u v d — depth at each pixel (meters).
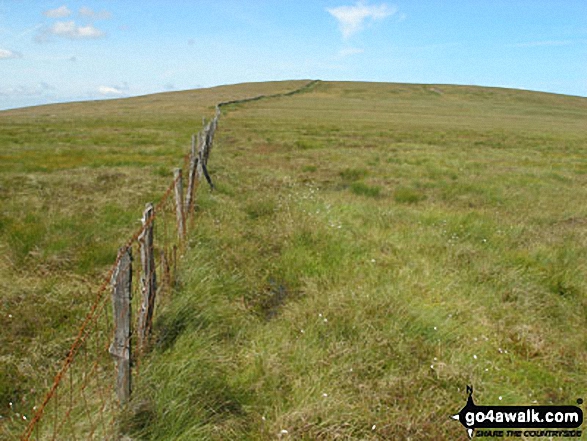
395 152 22.45
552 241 8.43
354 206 10.36
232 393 3.92
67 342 4.53
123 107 71.81
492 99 111.38
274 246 7.67
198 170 10.48
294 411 3.61
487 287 6.40
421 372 4.30
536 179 15.64
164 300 4.93
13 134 24.56
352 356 4.39
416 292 6.00
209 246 6.97
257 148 21.59
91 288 5.66
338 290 5.91
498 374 4.55
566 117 78.12
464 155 21.94
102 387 3.80
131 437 3.29
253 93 100.12
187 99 85.94
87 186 10.95
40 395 3.78
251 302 5.81
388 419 3.67
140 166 14.59
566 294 6.39
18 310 5.02
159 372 3.83
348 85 133.88
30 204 8.99
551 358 4.87
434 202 11.91
